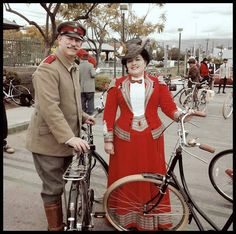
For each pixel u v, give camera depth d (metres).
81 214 2.71
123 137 3.16
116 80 3.24
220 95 17.64
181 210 3.14
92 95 9.04
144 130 3.13
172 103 3.19
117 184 3.09
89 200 3.05
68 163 3.09
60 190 3.01
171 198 3.15
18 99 11.08
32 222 3.55
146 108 3.14
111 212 3.29
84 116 3.35
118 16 22.86
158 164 3.19
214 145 7.13
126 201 3.20
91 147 3.35
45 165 2.94
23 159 5.63
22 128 7.84
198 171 5.21
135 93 3.13
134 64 3.12
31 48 13.85
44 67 2.75
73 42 2.79
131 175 3.09
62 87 2.83
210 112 11.81
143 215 3.21
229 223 3.02
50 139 2.89
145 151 3.13
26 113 9.52
